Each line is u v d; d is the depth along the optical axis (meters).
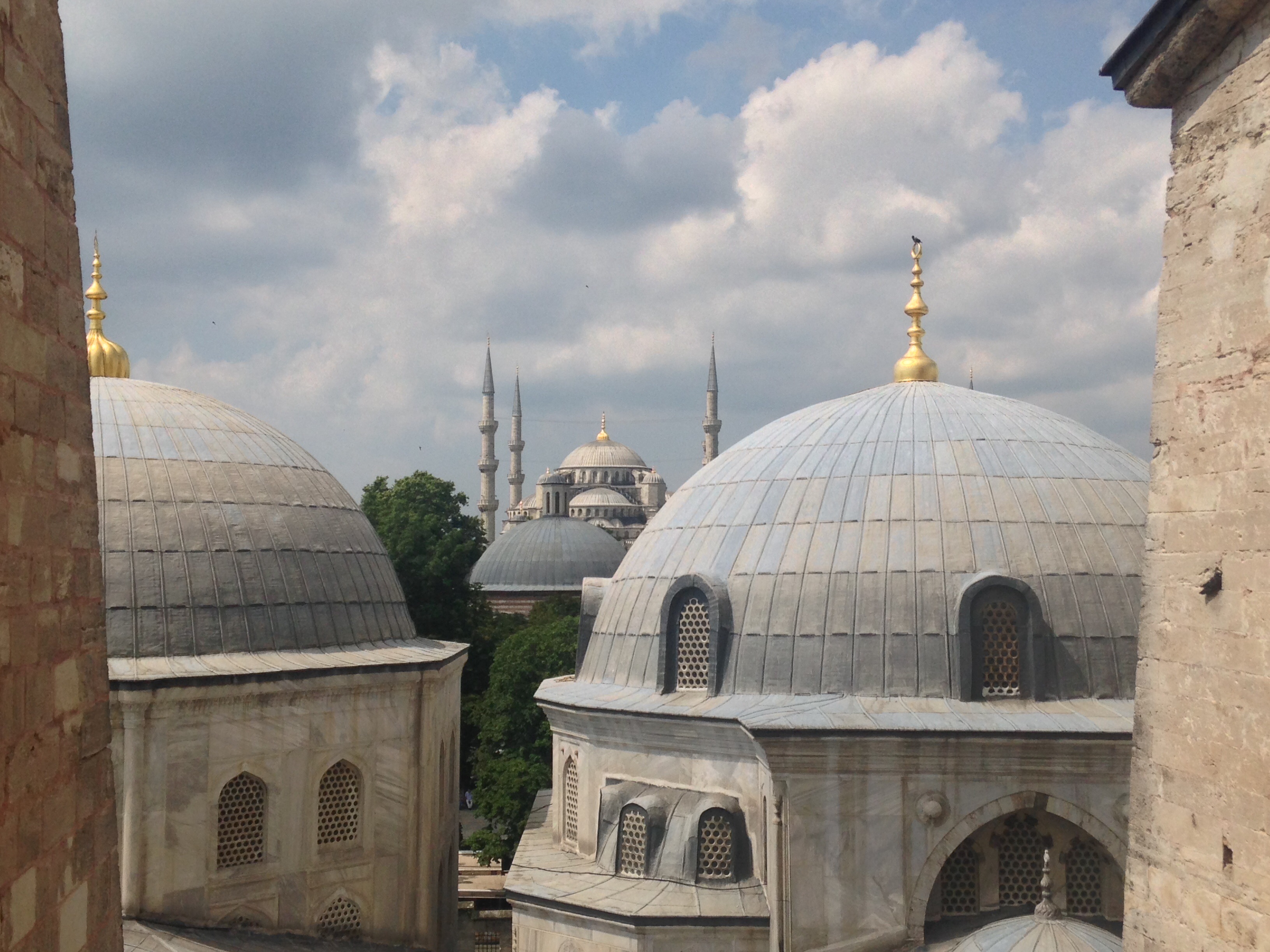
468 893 43.25
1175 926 10.73
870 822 21.47
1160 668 11.12
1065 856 21.69
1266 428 9.72
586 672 28.23
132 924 22.41
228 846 24.28
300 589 26.56
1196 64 10.72
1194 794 10.54
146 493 25.70
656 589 26.56
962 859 21.78
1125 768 21.31
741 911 22.44
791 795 21.52
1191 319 10.76
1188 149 10.87
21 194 8.62
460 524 57.22
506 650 44.84
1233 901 9.95
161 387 29.36
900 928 21.23
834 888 21.36
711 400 145.62
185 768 23.45
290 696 24.97
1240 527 10.02
